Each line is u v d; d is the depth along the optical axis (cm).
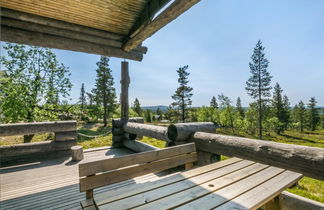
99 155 383
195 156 215
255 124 2645
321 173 126
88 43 345
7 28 271
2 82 787
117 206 91
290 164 145
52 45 311
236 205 90
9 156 317
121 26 337
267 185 115
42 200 191
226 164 156
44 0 254
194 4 196
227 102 2756
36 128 342
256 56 2414
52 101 994
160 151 179
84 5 272
